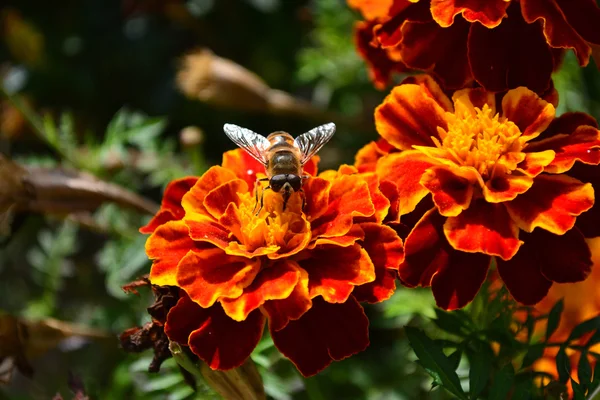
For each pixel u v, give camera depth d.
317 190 0.32
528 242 0.31
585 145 0.31
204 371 0.32
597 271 0.36
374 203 0.31
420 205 0.32
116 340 0.38
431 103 0.32
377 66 0.35
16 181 0.37
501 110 0.32
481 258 0.31
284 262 0.31
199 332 0.31
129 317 0.41
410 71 0.35
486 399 0.33
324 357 0.31
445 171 0.31
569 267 0.31
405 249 0.31
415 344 0.32
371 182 0.32
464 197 0.31
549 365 0.35
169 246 0.31
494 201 0.31
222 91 0.40
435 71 0.32
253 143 0.33
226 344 0.31
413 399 0.38
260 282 0.31
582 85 0.40
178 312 0.31
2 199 0.37
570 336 0.33
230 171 0.32
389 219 0.32
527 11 0.32
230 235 0.31
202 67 0.40
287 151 0.32
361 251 0.31
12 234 0.38
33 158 0.41
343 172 0.32
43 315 0.42
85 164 0.41
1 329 0.36
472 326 0.33
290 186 0.31
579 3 0.32
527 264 0.31
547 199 0.31
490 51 0.32
